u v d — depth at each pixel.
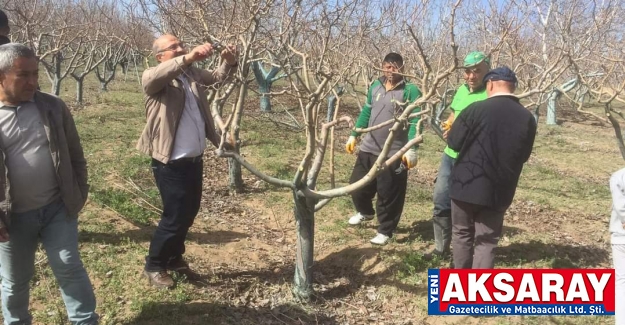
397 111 4.15
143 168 6.66
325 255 4.45
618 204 2.95
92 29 13.05
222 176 6.81
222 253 4.23
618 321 3.02
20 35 9.46
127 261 3.83
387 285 3.88
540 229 5.40
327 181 6.92
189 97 3.25
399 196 4.44
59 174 2.46
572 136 13.91
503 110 3.20
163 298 3.34
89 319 2.57
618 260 3.03
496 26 6.29
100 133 9.11
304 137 10.23
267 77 12.29
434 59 6.28
